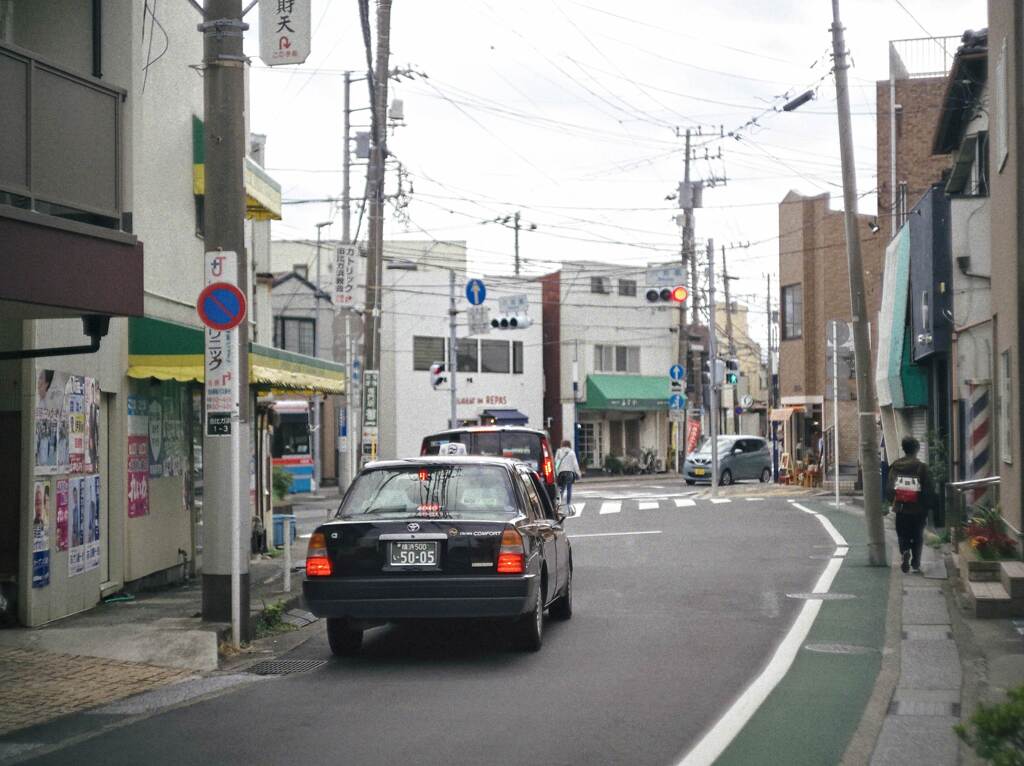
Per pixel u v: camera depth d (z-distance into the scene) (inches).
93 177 381.4
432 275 2087.8
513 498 397.4
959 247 740.0
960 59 749.3
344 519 387.9
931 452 826.2
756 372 3041.3
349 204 1378.0
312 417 1833.2
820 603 512.1
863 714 303.9
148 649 400.2
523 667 373.7
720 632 439.8
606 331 2281.0
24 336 437.1
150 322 543.5
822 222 1683.1
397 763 255.9
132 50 519.8
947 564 645.3
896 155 1294.3
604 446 2330.2
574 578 621.0
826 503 1186.6
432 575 371.2
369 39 973.2
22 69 347.6
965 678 346.3
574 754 263.1
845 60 681.0
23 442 438.6
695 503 1216.2
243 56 441.7
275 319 1988.2
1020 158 502.3
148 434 570.6
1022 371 504.4
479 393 2133.4
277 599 513.7
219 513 441.1
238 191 438.9
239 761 260.8
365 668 380.8
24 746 281.4
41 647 405.1
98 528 507.2
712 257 1417.3
